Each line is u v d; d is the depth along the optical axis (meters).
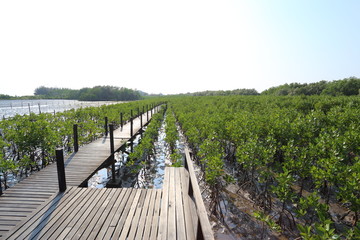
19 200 4.86
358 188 4.97
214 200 6.64
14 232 3.60
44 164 10.29
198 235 2.83
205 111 21.17
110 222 3.93
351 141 7.41
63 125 14.01
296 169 6.91
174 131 14.16
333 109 14.72
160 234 3.50
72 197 4.93
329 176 5.66
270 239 5.40
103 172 10.58
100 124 18.03
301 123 9.73
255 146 7.44
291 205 6.87
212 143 8.91
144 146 11.20
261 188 7.77
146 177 9.91
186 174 6.21
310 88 51.75
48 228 3.73
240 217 6.36
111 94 119.50
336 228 5.70
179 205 4.42
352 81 44.12
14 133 9.75
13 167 7.53
